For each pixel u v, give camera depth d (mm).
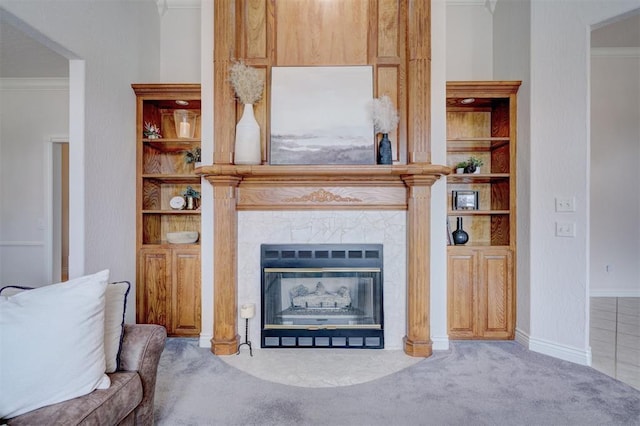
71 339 1371
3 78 4387
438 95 2926
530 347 2871
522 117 3000
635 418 1935
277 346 2939
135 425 1629
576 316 2652
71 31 2543
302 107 2941
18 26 2207
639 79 4648
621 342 3066
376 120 2844
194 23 3748
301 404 2082
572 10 2689
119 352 1634
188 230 3645
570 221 2691
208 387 2281
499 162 3336
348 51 3018
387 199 2934
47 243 4469
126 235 3145
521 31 3031
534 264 2865
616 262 4652
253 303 2967
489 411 2002
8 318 1319
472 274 3092
